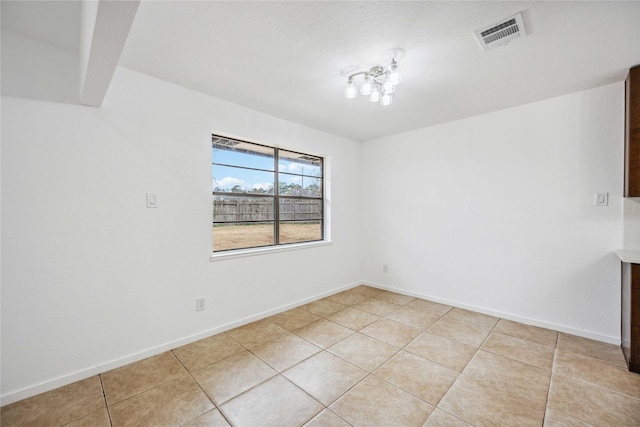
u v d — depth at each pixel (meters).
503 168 2.99
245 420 1.57
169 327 2.34
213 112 2.61
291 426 1.52
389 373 2.01
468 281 3.26
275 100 2.70
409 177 3.77
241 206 3.07
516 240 2.92
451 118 3.25
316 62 2.03
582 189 2.55
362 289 4.13
